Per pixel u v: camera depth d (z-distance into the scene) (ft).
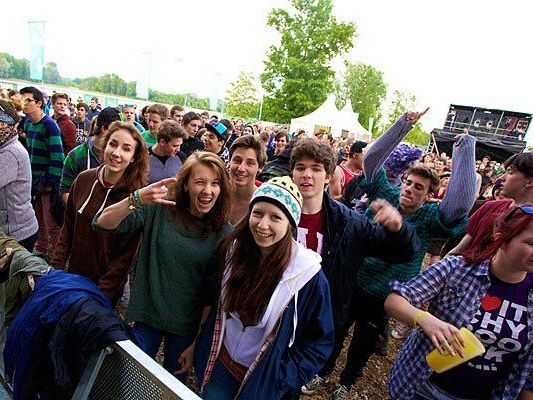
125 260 6.91
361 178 9.35
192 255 5.60
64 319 4.06
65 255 7.73
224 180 5.69
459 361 4.50
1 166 6.87
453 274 4.99
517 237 4.34
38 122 11.69
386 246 5.95
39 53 47.91
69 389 4.08
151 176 10.62
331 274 6.03
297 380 4.71
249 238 4.95
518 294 4.66
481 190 21.75
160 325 5.84
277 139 19.66
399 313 4.90
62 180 10.25
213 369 5.18
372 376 9.65
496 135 66.18
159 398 3.31
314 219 6.11
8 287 5.06
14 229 7.47
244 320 4.85
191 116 16.16
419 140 166.91
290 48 128.47
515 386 4.77
